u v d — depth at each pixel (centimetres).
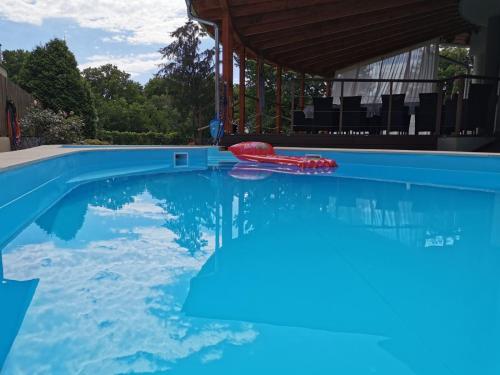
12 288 143
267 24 812
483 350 103
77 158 521
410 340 108
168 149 681
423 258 183
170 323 117
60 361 96
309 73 1280
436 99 695
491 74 806
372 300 136
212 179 471
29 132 1014
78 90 1911
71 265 169
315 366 96
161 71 2388
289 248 200
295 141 768
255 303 132
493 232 230
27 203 310
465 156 502
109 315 121
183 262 176
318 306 130
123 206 309
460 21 926
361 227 243
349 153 633
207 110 2394
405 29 944
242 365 95
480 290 144
